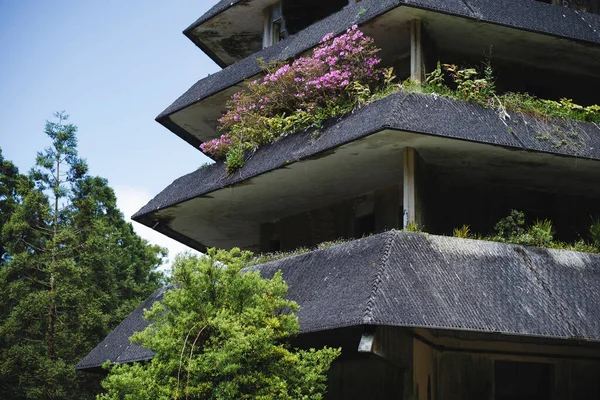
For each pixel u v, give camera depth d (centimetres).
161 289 2727
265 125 2483
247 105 2527
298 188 2462
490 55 2480
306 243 2644
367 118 2161
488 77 2323
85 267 3900
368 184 2430
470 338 2197
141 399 1762
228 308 1819
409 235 2069
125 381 1750
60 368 3666
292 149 2306
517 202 2458
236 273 1836
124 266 4531
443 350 2173
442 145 2164
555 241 2392
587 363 2334
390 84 2289
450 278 2005
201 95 2747
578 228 2509
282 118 2452
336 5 2825
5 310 3897
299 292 2088
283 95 2464
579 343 2197
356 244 2111
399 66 2517
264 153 2406
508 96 2316
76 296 3788
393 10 2255
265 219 2753
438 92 2242
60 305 3812
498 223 2256
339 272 2052
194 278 1819
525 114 2278
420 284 1958
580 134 2294
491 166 2305
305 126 2372
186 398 1739
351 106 2291
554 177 2383
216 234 2916
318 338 2080
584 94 2623
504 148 2175
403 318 1861
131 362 2406
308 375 1783
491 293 2014
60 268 3803
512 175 2369
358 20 2341
